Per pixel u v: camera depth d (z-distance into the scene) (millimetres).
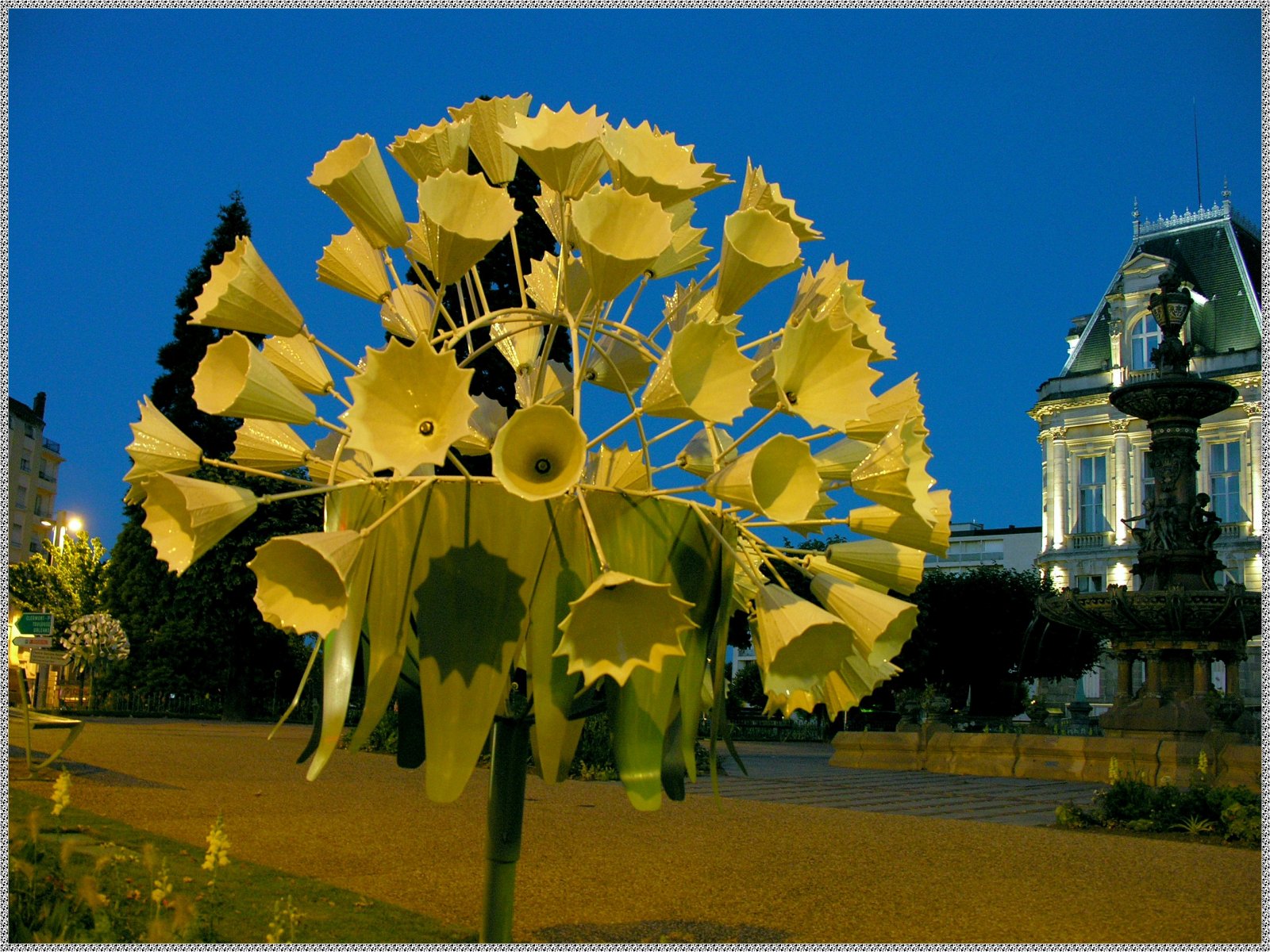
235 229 35406
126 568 37406
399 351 2033
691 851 7449
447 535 2254
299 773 11922
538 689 2219
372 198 2459
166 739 16531
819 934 4965
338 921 4520
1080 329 55031
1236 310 48688
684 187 2410
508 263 14977
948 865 7254
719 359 2197
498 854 2654
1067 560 50562
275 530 29859
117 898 4180
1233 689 19438
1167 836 9758
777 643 2133
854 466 2621
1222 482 47250
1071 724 29531
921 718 20203
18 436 63062
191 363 34312
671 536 2342
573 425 2037
